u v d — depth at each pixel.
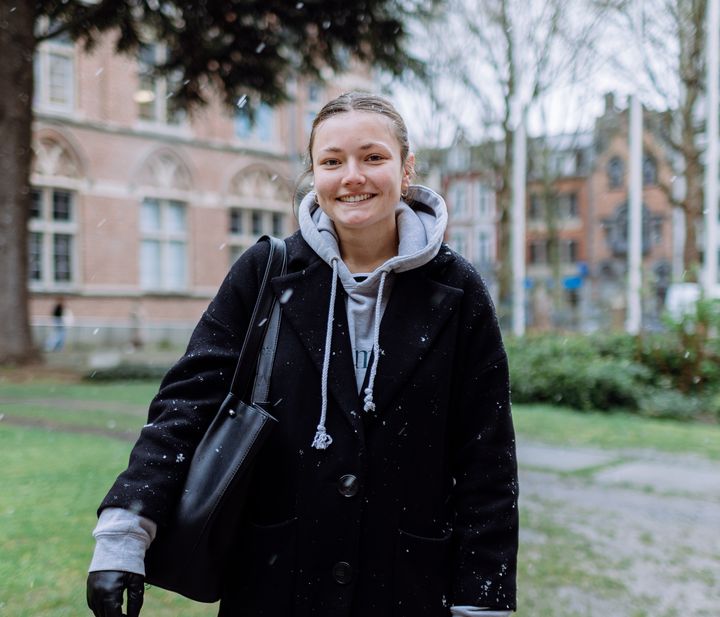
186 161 24.14
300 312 1.51
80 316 21.69
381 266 1.51
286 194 26.69
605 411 9.74
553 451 6.94
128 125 22.81
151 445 1.43
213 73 13.17
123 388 10.98
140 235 23.19
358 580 1.41
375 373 1.46
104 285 22.23
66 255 21.78
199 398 1.50
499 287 22.22
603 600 3.36
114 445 6.28
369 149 1.52
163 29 12.43
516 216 14.99
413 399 1.46
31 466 5.37
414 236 1.57
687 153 19.41
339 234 1.61
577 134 23.64
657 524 4.60
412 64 13.42
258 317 1.53
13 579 3.24
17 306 12.91
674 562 3.90
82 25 12.41
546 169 27.42
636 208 15.76
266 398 1.48
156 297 23.38
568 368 10.05
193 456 1.45
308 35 12.56
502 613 1.44
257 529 1.46
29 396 9.73
